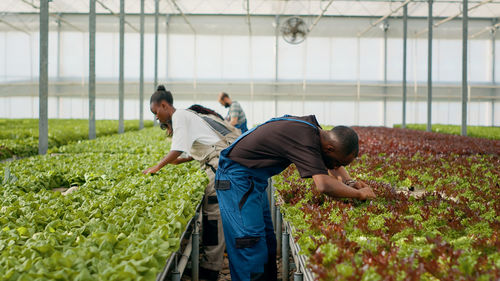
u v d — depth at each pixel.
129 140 11.95
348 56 37.25
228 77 37.19
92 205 3.71
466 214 3.40
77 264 2.32
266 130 3.62
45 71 10.38
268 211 4.47
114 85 36.62
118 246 2.67
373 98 37.25
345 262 2.31
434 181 5.42
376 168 6.65
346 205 3.59
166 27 36.62
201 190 4.49
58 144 12.77
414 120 37.19
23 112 36.00
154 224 3.03
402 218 3.26
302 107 37.31
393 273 2.12
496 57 36.84
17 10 34.44
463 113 19.55
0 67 35.81
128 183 4.91
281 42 37.09
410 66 37.03
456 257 2.25
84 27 36.28
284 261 4.60
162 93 5.16
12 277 2.20
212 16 36.62
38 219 3.29
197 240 4.53
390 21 36.81
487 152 9.83
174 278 3.22
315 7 33.84
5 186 4.74
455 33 36.81
